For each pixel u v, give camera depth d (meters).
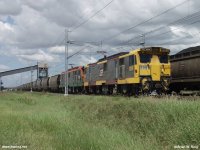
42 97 46.34
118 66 37.34
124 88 36.09
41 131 15.49
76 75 59.25
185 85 33.12
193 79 31.14
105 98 28.44
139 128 15.19
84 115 21.88
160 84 32.25
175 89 34.75
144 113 16.59
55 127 16.19
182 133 11.52
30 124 17.12
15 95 50.38
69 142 12.51
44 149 11.82
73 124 16.77
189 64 31.70
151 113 15.75
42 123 17.27
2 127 15.28
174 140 11.62
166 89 32.47
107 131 14.02
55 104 33.91
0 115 20.27
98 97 30.56
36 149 11.83
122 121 17.50
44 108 28.59
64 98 38.81
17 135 13.79
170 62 35.00
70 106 29.11
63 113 21.92
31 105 33.28
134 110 18.16
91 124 17.42
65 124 16.58
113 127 16.48
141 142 11.98
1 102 36.97
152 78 32.09
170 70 32.69
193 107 13.83
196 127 11.18
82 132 14.08
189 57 31.69
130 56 33.66
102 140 12.20
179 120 13.17
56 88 75.56
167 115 14.25
